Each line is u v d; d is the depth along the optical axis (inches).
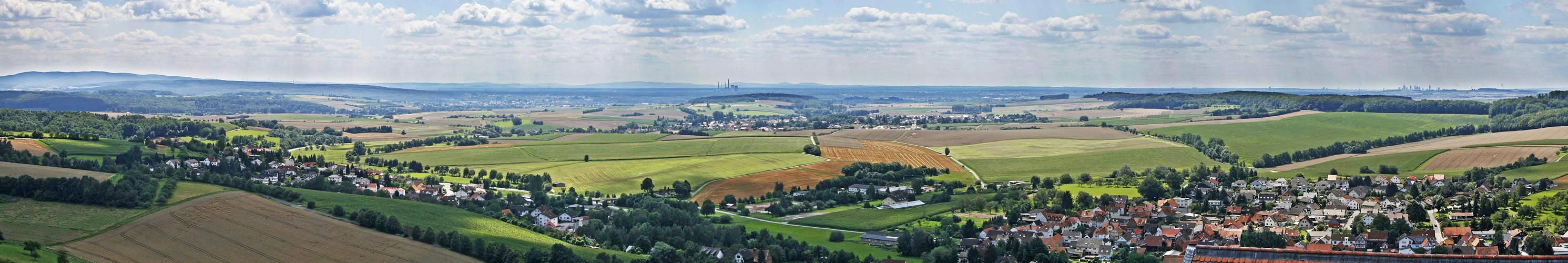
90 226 7199.8
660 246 7145.7
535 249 6840.6
